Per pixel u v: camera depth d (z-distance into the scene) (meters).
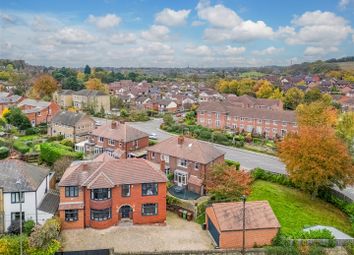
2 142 85.62
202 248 43.03
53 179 58.56
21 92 178.00
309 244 42.31
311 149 58.50
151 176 49.03
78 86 195.25
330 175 58.50
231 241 42.25
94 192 46.62
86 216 47.41
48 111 118.94
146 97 168.25
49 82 165.25
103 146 79.69
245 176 57.00
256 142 98.69
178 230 47.78
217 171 56.44
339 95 189.75
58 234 43.19
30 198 46.25
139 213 48.91
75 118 97.25
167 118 119.19
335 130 87.62
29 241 39.47
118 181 47.81
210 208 46.75
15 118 106.25
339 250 42.09
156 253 40.53
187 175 62.69
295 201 60.72
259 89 184.38
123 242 44.06
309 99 151.00
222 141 97.12
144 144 80.94
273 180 69.56
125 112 137.38
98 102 147.75
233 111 116.88
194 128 110.81
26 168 50.31
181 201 54.03
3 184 45.94
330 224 53.03
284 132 105.75
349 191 66.75
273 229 42.94
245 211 43.91
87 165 49.69
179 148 65.12
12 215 46.16
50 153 74.31
